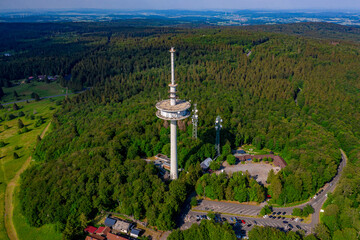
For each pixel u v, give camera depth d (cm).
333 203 10544
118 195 11069
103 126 16875
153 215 10038
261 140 16288
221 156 14625
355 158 14188
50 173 12362
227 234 8862
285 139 16075
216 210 11031
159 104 11988
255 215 10706
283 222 10306
